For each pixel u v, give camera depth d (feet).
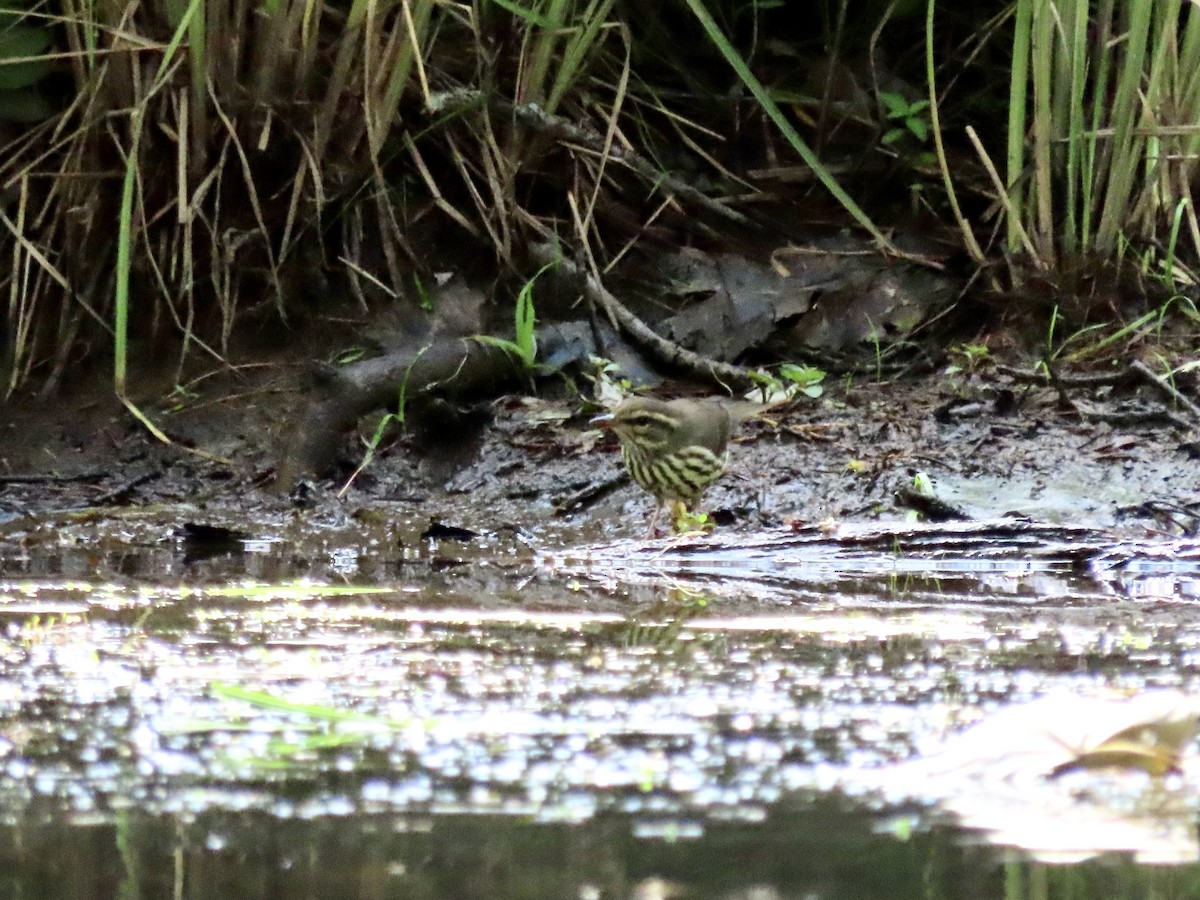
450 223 41.01
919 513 32.99
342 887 12.46
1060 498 33.35
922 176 43.93
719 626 23.13
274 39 36.96
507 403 38.27
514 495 35.24
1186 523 32.30
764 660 20.52
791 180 44.47
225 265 38.22
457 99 39.04
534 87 40.27
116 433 36.99
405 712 17.67
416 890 12.38
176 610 24.41
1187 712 16.43
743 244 43.21
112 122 37.65
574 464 35.99
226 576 28.43
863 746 16.37
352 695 18.44
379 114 37.91
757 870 12.76
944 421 36.73
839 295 41.34
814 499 34.14
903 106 43.32
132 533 32.81
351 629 22.74
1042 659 20.56
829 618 24.00
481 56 39.29
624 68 41.91
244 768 15.70
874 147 44.14
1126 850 13.41
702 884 12.48
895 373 39.83
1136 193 40.55
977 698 18.21
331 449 35.88
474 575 28.89
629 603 25.46
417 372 36.81
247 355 38.99
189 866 12.94
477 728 17.03
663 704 18.06
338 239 40.09
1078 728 16.25
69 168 38.01
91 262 38.55
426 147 40.93
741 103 45.09
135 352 38.91
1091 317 40.04
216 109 37.27
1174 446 34.76
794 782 15.21
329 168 38.99
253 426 37.11
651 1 44.45
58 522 33.45
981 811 14.40
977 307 40.75
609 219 42.47
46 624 23.06
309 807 14.48
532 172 41.32
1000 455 35.01
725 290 41.73
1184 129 38.09
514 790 14.99
